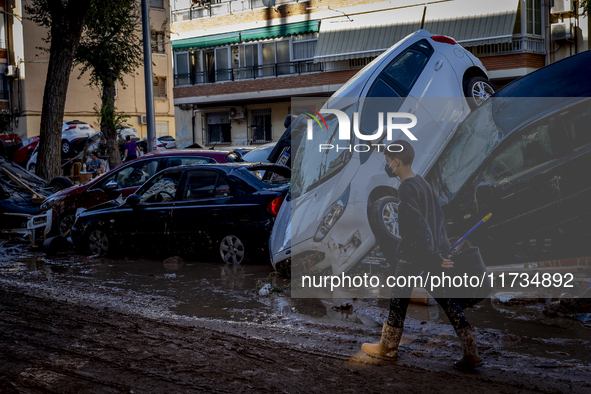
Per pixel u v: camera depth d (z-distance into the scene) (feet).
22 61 114.73
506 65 65.16
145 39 50.24
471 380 11.51
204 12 94.63
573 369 11.98
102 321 17.07
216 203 27.17
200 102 96.43
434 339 14.40
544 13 64.75
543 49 65.31
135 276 25.09
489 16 63.98
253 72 90.38
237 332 15.57
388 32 71.82
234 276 24.04
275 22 86.58
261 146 40.68
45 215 35.58
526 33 63.67
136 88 125.08
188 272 25.54
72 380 12.33
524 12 63.31
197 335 15.38
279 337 15.01
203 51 95.81
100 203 35.83
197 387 11.71
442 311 17.33
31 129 116.06
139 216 29.58
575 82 20.27
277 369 12.59
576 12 62.34
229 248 26.81
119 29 88.58
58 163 60.13
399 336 12.82
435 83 24.39
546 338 14.23
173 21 98.17
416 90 23.88
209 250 27.43
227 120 97.14
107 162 88.02
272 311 18.08
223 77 93.91
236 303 19.36
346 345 14.16
